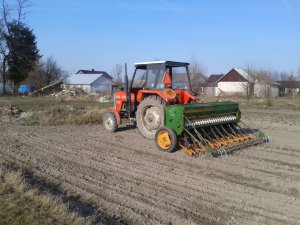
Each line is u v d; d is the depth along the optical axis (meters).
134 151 10.73
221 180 8.17
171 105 10.73
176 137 10.33
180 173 8.64
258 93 46.91
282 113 24.03
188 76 12.73
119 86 14.65
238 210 6.61
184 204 6.82
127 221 6.08
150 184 7.87
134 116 13.13
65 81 68.38
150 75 12.31
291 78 72.00
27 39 53.97
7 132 13.59
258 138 11.87
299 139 13.00
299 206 6.80
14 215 5.55
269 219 6.26
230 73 64.81
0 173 7.50
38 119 16.56
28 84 59.66
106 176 8.38
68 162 9.52
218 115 11.44
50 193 6.80
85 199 6.93
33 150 10.77
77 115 16.86
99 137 12.80
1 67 52.31
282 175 8.59
